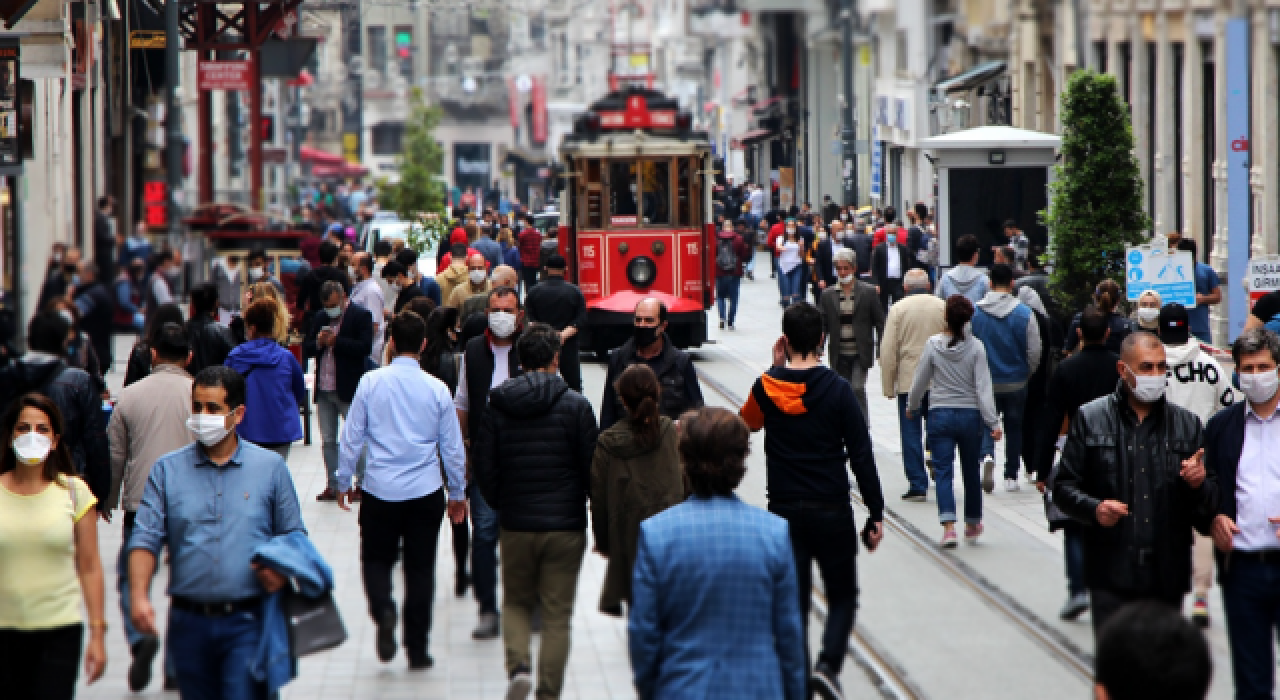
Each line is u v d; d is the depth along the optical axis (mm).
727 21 130000
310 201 147250
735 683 15664
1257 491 20172
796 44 76562
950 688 22781
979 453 31781
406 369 24719
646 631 15797
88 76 36969
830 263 70938
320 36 71750
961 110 67438
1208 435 20734
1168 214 58031
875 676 23453
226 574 19297
